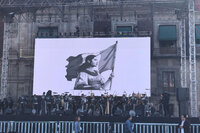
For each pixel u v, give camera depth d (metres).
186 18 32.47
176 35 32.81
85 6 30.62
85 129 21.50
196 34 32.66
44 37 32.44
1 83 31.41
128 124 19.06
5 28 32.12
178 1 28.66
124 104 25.53
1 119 21.94
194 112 27.55
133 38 30.61
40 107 26.34
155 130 20.91
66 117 21.66
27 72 34.22
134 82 30.05
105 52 30.92
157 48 32.81
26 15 34.03
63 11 31.95
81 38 31.41
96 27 33.59
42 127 21.64
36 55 31.55
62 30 34.47
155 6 29.94
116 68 30.50
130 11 33.38
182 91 22.05
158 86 32.38
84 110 25.45
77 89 30.86
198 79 31.98
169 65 32.59
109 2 31.52
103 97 26.52
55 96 29.06
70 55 31.31
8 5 29.52
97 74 30.75
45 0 29.91
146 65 30.09
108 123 21.38
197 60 32.28
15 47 34.97
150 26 32.97
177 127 20.67
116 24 33.62
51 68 31.33
